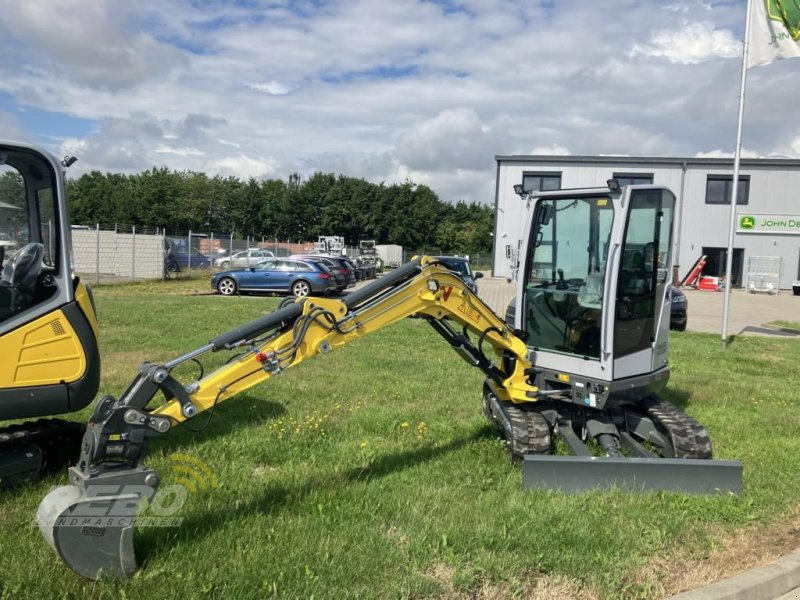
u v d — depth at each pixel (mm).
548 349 5652
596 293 5305
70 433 5066
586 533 4090
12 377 4172
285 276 23219
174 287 25875
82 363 4430
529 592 3504
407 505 4426
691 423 5469
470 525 4137
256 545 3742
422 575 3545
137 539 3701
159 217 72875
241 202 80000
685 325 17469
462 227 84125
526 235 5816
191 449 5500
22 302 4301
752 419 7410
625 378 5219
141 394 3482
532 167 37469
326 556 3623
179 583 3293
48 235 4406
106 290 23656
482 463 5422
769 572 3830
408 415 6914
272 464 5398
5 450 4578
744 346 14070
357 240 81875
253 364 3922
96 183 78062
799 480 5309
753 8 12773
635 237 5176
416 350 11562
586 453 5074
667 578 3727
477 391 8250
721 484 4828
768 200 35812
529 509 4414
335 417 6812
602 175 36844
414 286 4730
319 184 82375
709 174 36125
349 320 4316
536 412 5680
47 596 3137
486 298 24734
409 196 82000
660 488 4812
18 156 4277
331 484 4789
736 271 36531
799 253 35562
